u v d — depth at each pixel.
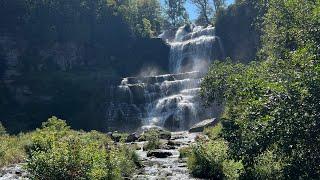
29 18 70.06
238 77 19.52
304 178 9.95
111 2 78.81
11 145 28.77
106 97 65.38
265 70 15.10
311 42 11.84
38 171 12.64
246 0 66.88
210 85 31.67
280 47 18.58
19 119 61.34
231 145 12.05
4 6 68.19
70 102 64.62
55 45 71.12
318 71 9.69
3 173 19.94
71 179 12.65
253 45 63.62
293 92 9.77
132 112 62.88
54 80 65.81
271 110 10.27
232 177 15.85
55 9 72.19
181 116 59.62
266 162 13.62
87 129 63.53
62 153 12.88
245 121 11.21
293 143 9.67
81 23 74.94
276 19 19.39
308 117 9.47
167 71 75.81
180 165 21.36
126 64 76.25
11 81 64.56
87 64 73.94
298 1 15.74
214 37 70.06
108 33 77.56
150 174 18.75
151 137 36.53
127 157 20.47
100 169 13.78
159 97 63.00
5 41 66.75
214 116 57.22
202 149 18.91
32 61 68.19
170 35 88.06
